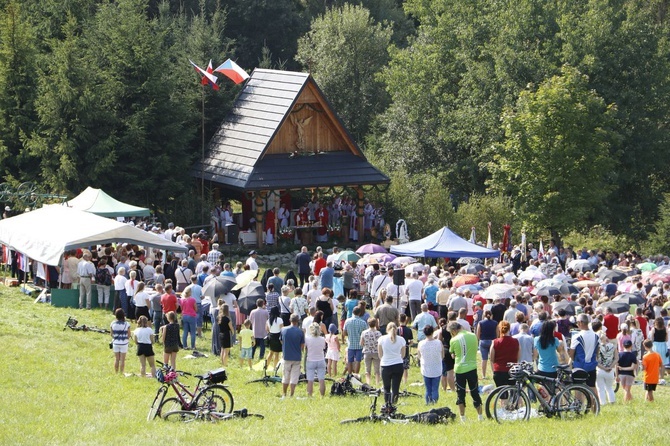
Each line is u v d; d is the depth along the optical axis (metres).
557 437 24.47
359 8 98.12
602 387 29.86
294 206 72.69
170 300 39.41
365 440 24.83
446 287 41.62
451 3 84.94
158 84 65.75
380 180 67.62
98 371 34.59
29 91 64.62
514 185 69.00
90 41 67.81
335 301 47.56
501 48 76.69
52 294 45.47
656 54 78.25
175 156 66.94
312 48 95.75
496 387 27.75
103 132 64.56
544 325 27.77
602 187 69.81
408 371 35.47
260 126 67.69
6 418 27.73
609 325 34.50
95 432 26.39
